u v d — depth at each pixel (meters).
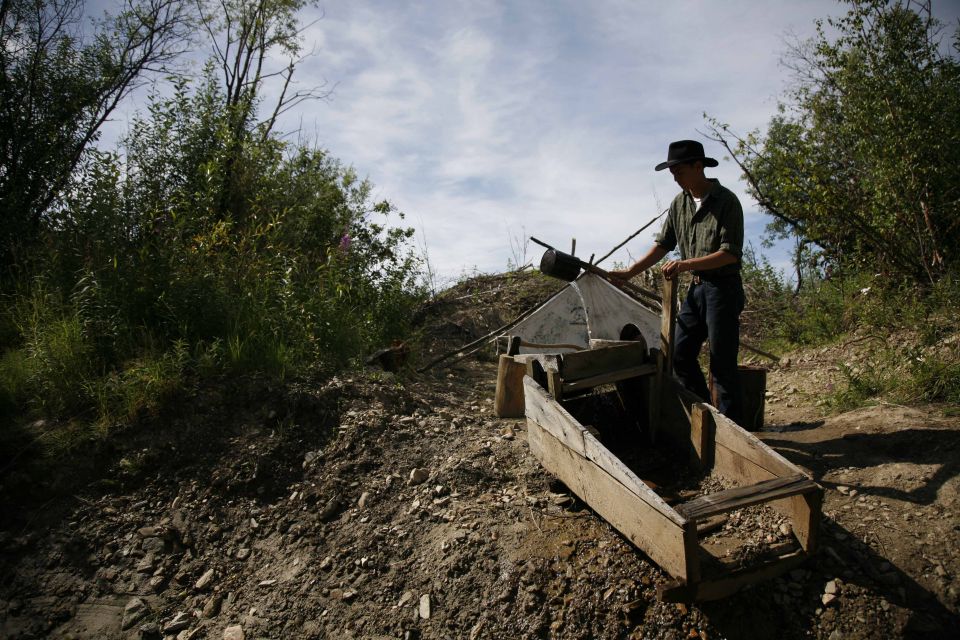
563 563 3.19
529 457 4.27
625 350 4.20
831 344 6.45
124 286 5.21
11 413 4.54
